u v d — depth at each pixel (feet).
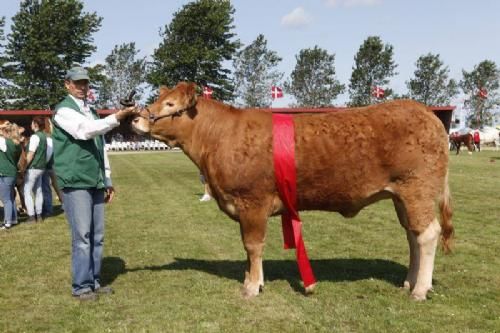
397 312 16.20
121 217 35.27
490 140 173.27
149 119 18.12
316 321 15.64
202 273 20.99
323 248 25.05
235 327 15.30
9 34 205.16
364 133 16.97
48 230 30.99
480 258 22.45
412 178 16.94
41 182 34.04
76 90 17.89
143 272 21.30
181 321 15.79
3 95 200.54
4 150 31.22
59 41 207.82
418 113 17.19
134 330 15.15
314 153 17.02
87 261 17.99
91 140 17.75
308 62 277.23
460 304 16.89
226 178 17.56
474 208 35.68
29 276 20.86
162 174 71.20
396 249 24.59
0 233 30.19
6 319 16.20
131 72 280.92
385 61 264.31
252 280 18.04
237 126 17.74
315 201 17.69
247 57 262.67
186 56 201.26
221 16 209.67
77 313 16.63
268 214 17.84
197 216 34.88
